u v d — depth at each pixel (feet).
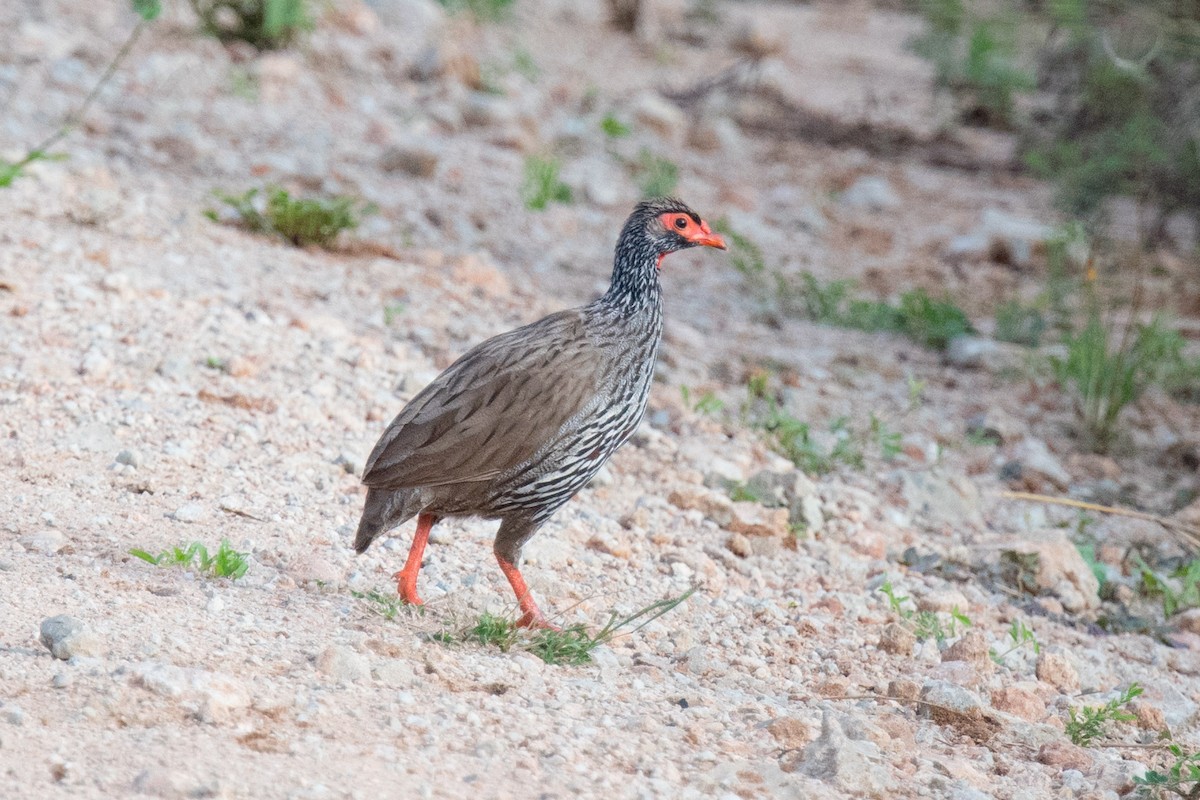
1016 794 24.45
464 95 74.64
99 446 33.53
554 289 53.36
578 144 73.56
